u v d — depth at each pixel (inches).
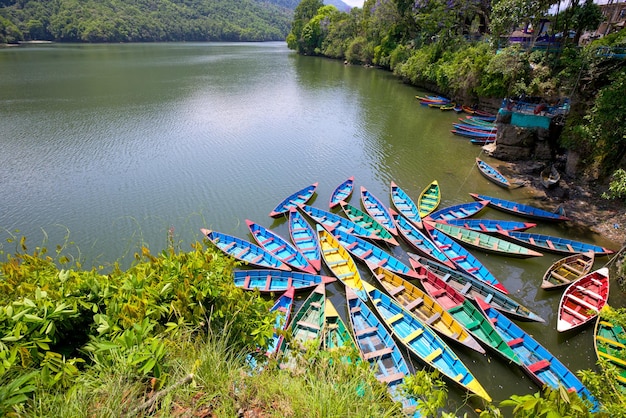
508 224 820.0
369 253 733.3
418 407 218.5
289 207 893.2
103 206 895.7
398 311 581.0
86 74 2559.1
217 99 1985.7
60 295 219.3
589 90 952.3
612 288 631.2
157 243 776.3
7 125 1406.3
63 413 159.5
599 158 912.3
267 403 200.4
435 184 1017.5
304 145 1336.1
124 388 177.3
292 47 4739.2
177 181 1034.7
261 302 276.8
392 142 1376.7
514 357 492.1
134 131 1406.3
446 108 1822.1
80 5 5398.6
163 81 2426.2
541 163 1100.5
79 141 1279.5
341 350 263.7
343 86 2431.1
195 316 233.5
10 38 4429.1
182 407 184.1
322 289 608.4
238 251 741.9
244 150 1273.4
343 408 197.0
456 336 534.6
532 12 1050.7
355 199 983.0
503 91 1330.0
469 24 2198.6
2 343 178.9
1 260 701.9
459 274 647.8
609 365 342.6
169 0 6993.1
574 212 872.3
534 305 629.0
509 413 455.8
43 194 934.4
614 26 1355.8
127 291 236.2
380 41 3026.6
